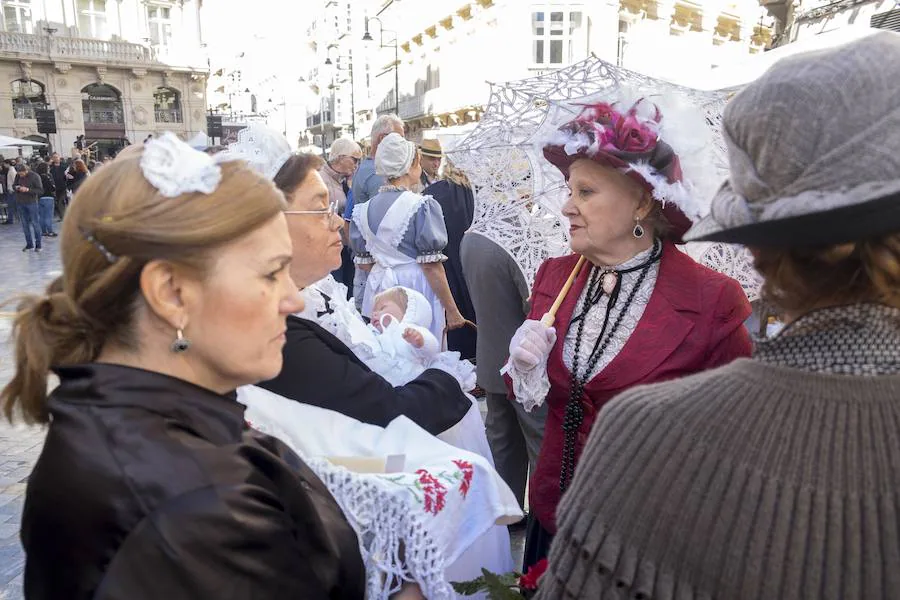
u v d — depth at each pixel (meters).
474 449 1.80
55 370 0.90
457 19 22.83
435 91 24.95
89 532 0.76
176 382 0.88
